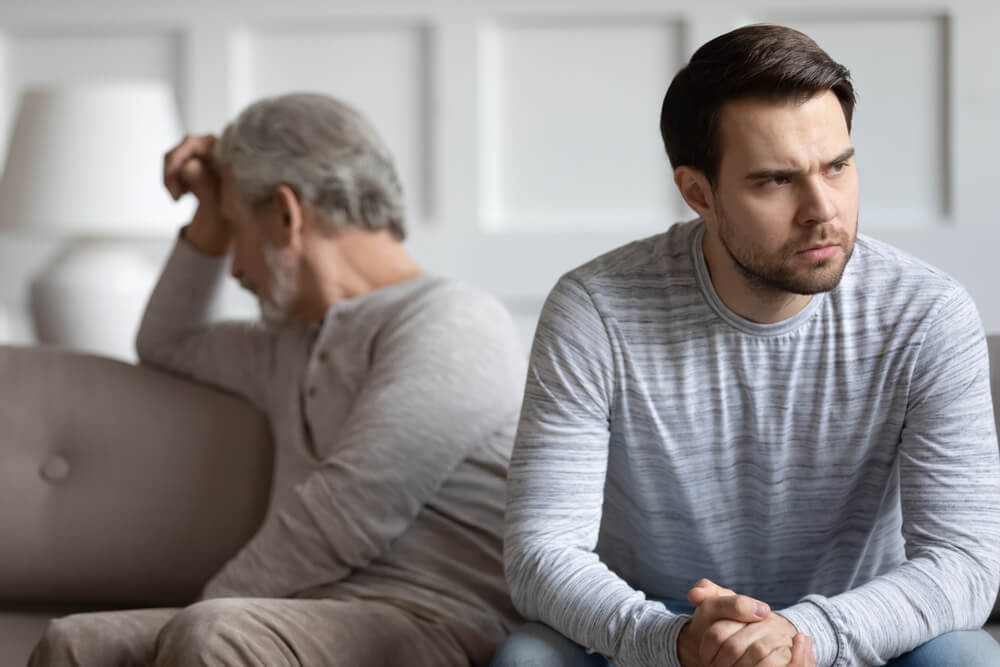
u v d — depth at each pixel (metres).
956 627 1.52
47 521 2.27
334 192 2.16
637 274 1.70
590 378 1.67
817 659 1.44
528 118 4.02
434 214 4.07
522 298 4.03
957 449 1.59
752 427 1.67
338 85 4.11
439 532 1.98
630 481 1.74
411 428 1.94
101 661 1.82
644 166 3.96
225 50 4.14
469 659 1.91
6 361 2.37
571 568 1.57
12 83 4.28
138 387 2.35
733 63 1.51
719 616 1.42
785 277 1.52
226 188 2.29
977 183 3.78
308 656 1.72
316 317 2.24
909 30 3.80
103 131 3.25
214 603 1.73
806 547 1.73
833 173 1.51
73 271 3.44
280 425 2.21
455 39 4.02
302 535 1.94
